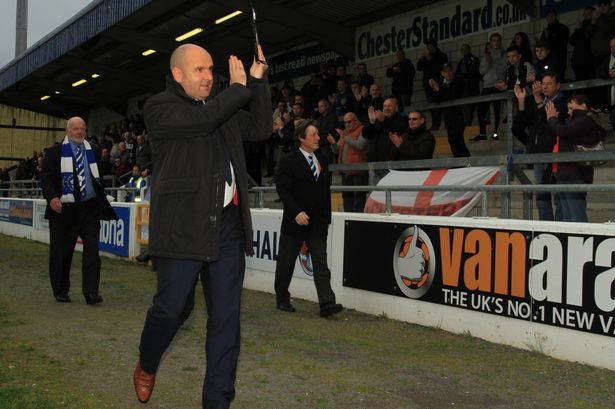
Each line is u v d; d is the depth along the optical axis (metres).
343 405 3.51
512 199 7.34
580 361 4.27
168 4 13.73
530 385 3.88
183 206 2.86
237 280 2.97
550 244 4.43
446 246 5.20
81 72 18.84
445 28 12.69
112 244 10.80
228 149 2.99
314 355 4.51
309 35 14.13
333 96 11.88
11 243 13.38
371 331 5.26
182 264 2.89
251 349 4.64
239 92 2.85
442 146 11.19
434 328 5.30
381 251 5.83
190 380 3.87
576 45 8.98
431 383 3.91
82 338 4.79
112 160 17.52
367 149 8.45
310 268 6.63
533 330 4.55
